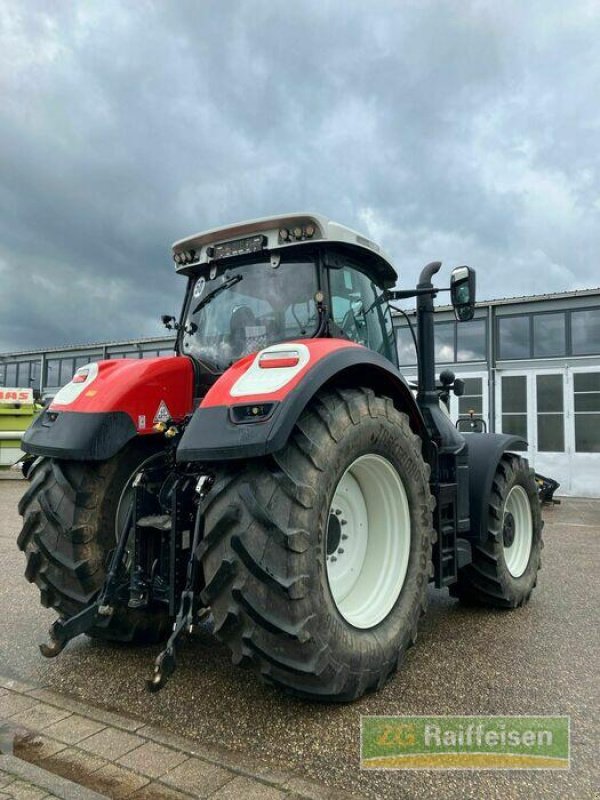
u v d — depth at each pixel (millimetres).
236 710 2596
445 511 3586
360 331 3479
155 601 2896
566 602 4445
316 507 2383
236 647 2365
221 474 2463
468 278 3768
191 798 1972
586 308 13633
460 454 3795
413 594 2955
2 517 8297
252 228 3299
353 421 2635
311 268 3227
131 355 21578
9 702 2686
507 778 2107
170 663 2344
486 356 14625
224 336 3451
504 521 4277
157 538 2859
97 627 3141
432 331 4039
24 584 4754
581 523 9070
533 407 14117
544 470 13922
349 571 2906
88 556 2977
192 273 3730
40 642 3457
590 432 13547
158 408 3166
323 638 2363
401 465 2951
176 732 2414
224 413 2396
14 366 24719
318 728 2441
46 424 3150
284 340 3230
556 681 2936
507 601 4137
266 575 2262
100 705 2668
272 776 2094
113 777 2098
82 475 3006
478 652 3346
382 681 2725
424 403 3918
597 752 2287
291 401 2330
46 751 2270
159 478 2984
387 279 3918
